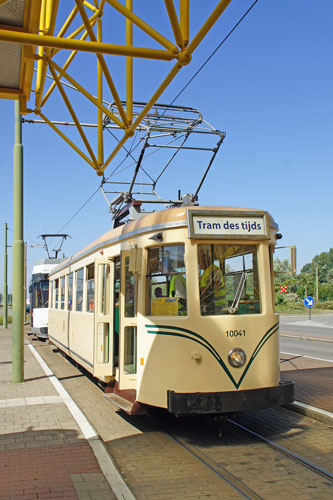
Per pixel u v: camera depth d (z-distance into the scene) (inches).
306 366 543.8
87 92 277.4
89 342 417.4
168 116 468.1
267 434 284.7
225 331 268.4
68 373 531.2
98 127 330.0
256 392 265.9
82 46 195.8
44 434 273.0
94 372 353.1
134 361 309.1
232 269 280.2
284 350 740.0
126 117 279.0
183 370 264.4
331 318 1903.3
